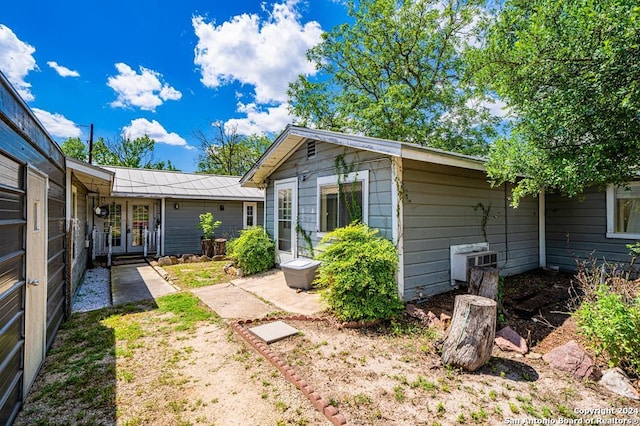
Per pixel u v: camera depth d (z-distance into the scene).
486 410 2.32
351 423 2.17
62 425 2.19
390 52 13.36
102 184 7.44
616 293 3.32
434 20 12.50
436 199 5.13
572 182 3.91
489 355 2.93
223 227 12.59
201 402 2.46
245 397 2.52
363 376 2.79
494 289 3.94
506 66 4.04
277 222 7.91
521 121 4.45
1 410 2.03
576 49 3.21
